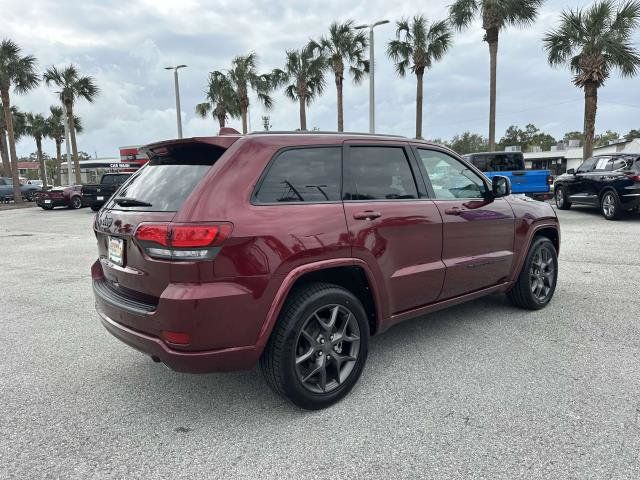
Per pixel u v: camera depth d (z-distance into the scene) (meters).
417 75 26.44
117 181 20.44
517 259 4.65
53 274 7.46
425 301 3.80
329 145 3.29
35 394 3.38
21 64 28.72
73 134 36.56
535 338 4.18
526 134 92.38
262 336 2.78
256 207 2.80
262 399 3.26
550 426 2.79
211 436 2.81
